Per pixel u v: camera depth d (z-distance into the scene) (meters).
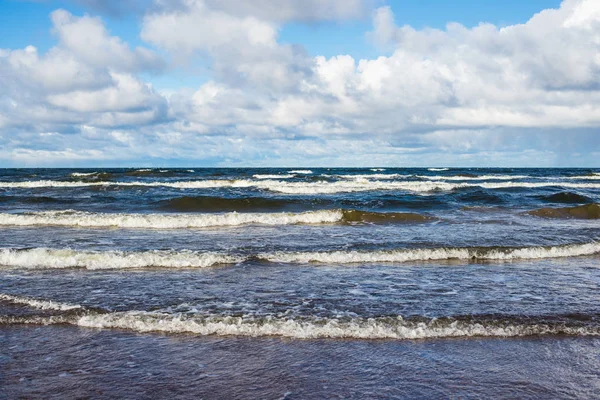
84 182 33.66
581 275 8.43
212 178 42.41
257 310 6.27
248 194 25.58
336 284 7.68
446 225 15.02
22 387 4.21
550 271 8.76
